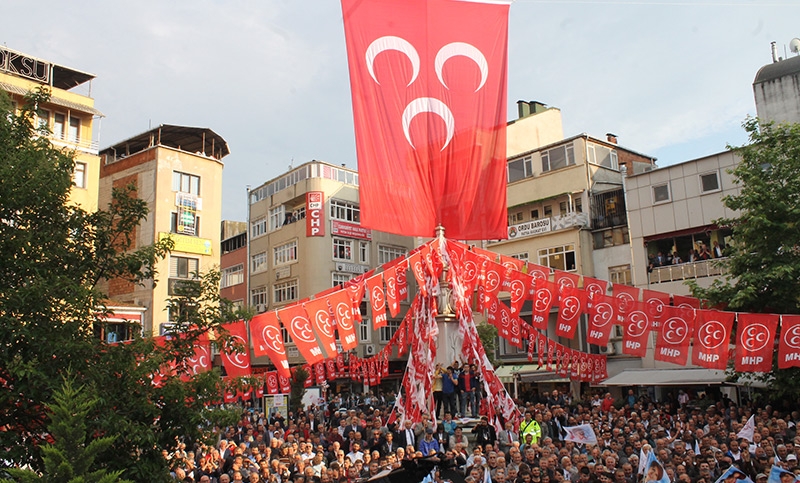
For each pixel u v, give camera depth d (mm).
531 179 42688
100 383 8844
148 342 9766
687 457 13492
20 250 8867
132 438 8641
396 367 50500
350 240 51375
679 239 34844
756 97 33625
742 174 21828
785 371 19281
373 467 13766
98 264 10062
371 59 19047
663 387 32688
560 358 23766
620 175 42562
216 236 43969
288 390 16094
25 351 8477
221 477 12414
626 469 12617
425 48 19641
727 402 25641
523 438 17422
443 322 20422
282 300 51688
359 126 18609
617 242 37875
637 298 20828
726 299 20734
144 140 45031
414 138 19188
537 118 48344
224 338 10922
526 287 21000
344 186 51875
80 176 34938
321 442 18297
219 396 10305
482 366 19391
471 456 15133
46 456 7195
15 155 9297
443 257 19891
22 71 34406
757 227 20516
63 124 34750
